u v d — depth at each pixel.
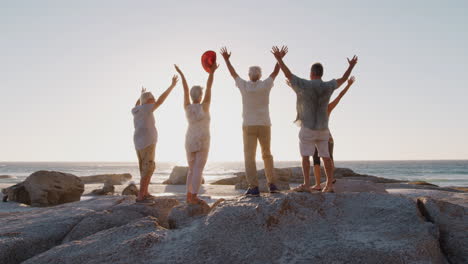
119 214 6.00
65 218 6.12
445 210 4.93
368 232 4.45
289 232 4.51
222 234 4.52
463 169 99.38
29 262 4.51
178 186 26.70
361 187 7.02
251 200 5.03
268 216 4.62
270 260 4.16
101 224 5.70
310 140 5.53
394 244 4.14
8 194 14.40
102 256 4.43
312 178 24.38
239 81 5.61
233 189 22.27
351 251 4.08
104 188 20.66
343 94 6.66
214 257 4.25
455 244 4.51
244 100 5.55
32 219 6.36
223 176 68.38
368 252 4.02
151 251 4.45
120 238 4.91
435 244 4.36
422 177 58.34
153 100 6.83
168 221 5.52
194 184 5.90
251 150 5.41
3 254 4.80
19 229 5.56
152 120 6.70
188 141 6.05
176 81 6.59
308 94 5.52
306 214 4.76
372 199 5.05
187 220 5.35
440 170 92.62
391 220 4.62
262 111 5.48
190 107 6.10
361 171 87.31
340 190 6.91
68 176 15.02
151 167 6.70
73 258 4.46
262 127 5.44
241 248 4.33
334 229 4.55
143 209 6.30
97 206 7.25
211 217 4.81
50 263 4.43
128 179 43.34
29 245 5.14
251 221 4.60
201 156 6.02
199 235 4.61
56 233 5.61
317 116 5.52
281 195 5.13
